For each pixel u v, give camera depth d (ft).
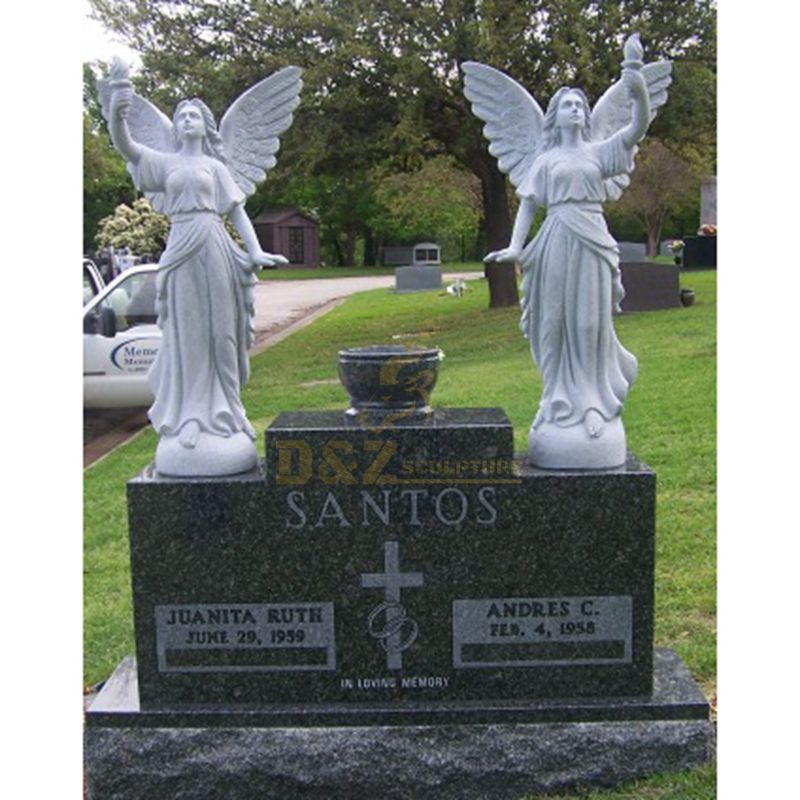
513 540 13.28
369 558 13.30
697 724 13.14
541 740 13.01
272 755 13.04
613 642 13.41
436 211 93.86
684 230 140.67
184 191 13.43
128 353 32.63
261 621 13.39
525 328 14.08
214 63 49.70
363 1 48.01
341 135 50.75
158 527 13.28
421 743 13.03
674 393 31.19
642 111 13.05
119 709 13.30
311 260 161.38
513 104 14.20
